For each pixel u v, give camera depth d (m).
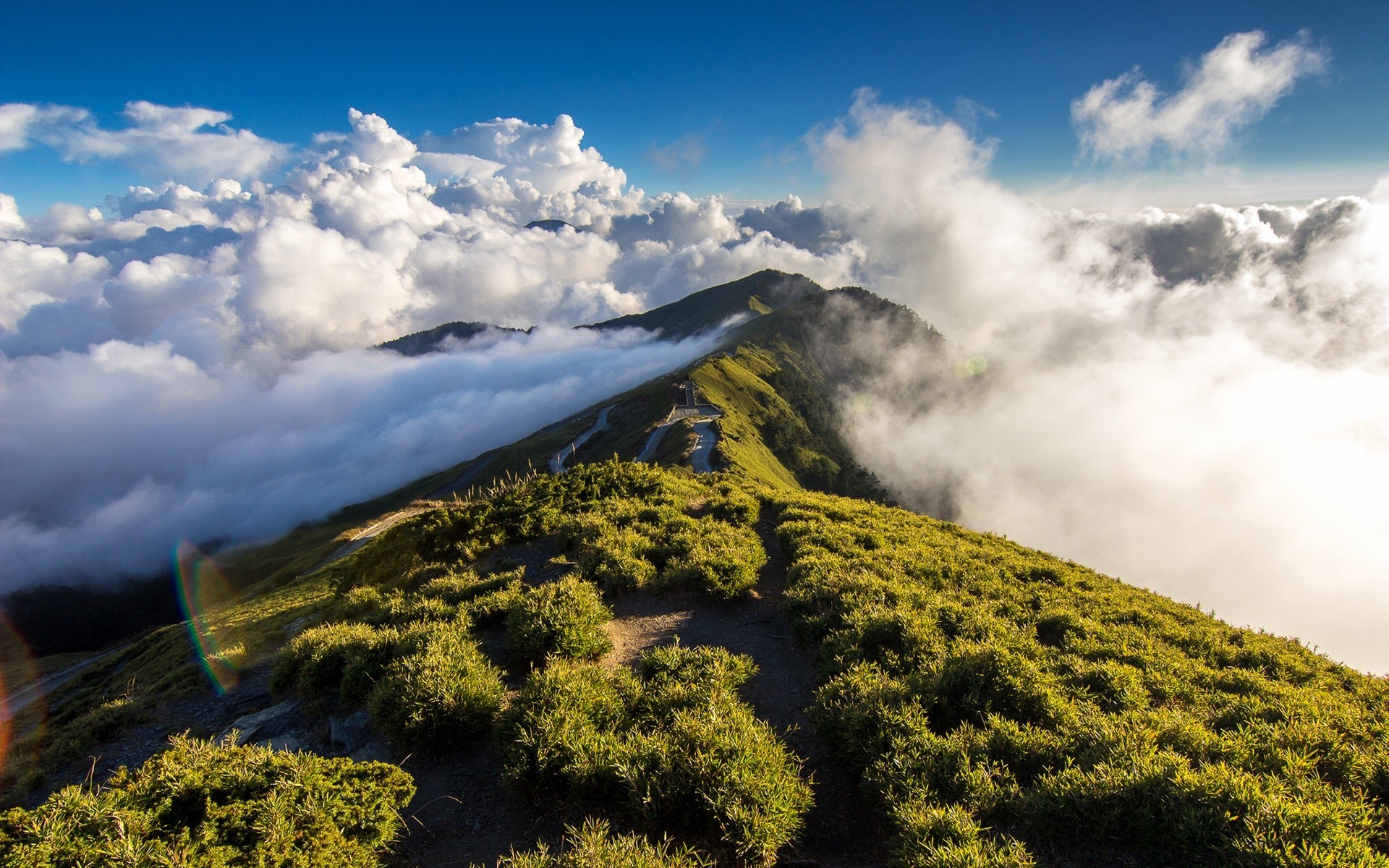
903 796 7.17
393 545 23.86
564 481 26.38
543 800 7.57
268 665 14.92
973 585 16.89
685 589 15.95
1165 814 6.16
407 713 9.03
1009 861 5.84
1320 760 7.79
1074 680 10.84
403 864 6.75
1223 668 12.99
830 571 15.77
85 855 5.63
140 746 11.53
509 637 12.11
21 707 23.55
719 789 6.77
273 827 6.08
